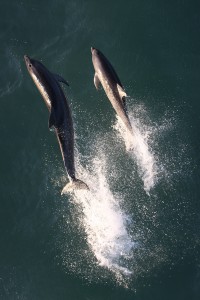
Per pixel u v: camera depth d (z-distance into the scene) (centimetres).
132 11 3378
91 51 3061
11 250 3042
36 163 3155
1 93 3306
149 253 2992
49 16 3431
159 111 3162
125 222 3053
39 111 3241
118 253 3009
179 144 3117
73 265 2997
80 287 2956
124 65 3262
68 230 3047
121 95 2705
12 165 3170
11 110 3266
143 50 3284
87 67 3269
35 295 2964
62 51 3331
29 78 3297
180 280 2909
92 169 3120
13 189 3131
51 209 3081
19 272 3006
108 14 3384
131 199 3077
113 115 3147
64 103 2644
